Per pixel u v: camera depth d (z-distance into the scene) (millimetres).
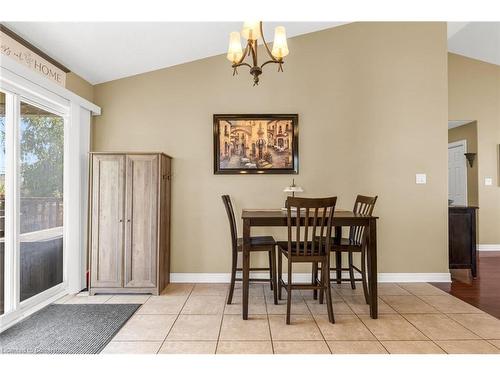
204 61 3809
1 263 2512
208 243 3771
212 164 3787
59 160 3240
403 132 3799
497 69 5562
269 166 3760
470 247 3928
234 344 2244
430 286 3582
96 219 3291
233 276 3084
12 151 2578
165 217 3525
